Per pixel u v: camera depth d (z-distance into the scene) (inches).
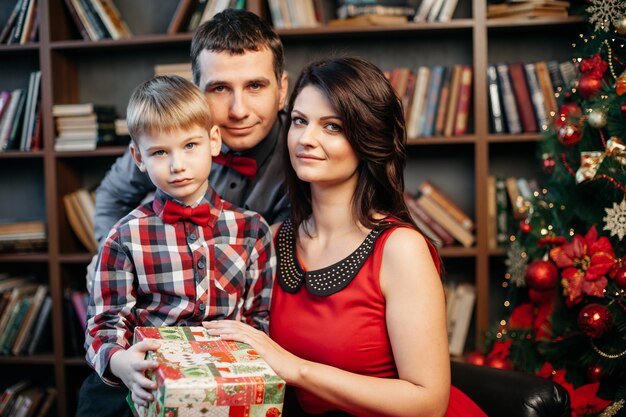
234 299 58.9
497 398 59.9
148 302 58.0
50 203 110.2
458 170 117.0
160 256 57.4
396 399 50.2
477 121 104.7
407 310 52.1
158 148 55.8
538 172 114.7
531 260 91.1
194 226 58.8
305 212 60.6
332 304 54.6
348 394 50.1
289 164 60.1
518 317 89.7
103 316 55.9
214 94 65.9
